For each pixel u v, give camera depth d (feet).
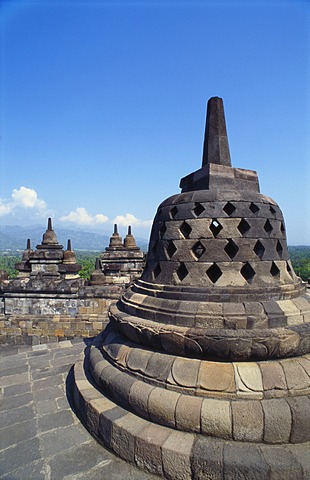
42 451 15.16
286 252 19.20
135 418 14.80
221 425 12.98
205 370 14.42
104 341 21.08
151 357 16.03
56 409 19.13
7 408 19.30
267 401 13.44
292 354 14.88
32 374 24.56
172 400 13.99
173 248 18.48
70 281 49.75
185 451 12.50
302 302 16.76
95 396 17.12
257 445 12.81
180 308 16.10
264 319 14.92
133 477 13.21
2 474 13.71
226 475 11.93
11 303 48.60
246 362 14.66
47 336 46.47
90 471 13.70
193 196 18.15
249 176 20.13
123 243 110.42
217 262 16.76
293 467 11.69
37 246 72.28
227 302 15.78
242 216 17.13
